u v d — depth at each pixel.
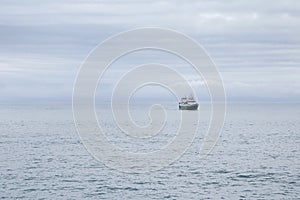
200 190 51.50
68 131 118.31
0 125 140.88
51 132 116.00
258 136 108.44
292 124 151.88
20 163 68.00
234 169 63.41
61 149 82.81
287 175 59.28
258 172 61.22
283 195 49.41
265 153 78.56
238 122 161.12
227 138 103.12
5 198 48.12
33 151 80.31
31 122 155.62
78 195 49.47
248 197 48.62
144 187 52.94
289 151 81.19
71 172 61.25
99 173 60.69
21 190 51.38
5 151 80.25
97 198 48.31
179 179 57.03
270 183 54.72
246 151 81.00
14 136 106.38
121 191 51.16
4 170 62.38
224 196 49.06
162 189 52.03
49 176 58.56
